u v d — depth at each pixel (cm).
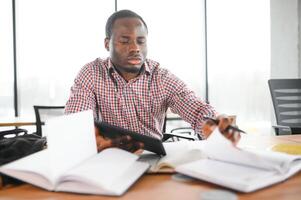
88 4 364
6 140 83
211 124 76
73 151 66
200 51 394
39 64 357
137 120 124
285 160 67
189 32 390
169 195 57
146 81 124
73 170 61
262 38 391
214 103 397
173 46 385
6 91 352
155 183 64
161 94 124
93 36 366
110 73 121
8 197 57
